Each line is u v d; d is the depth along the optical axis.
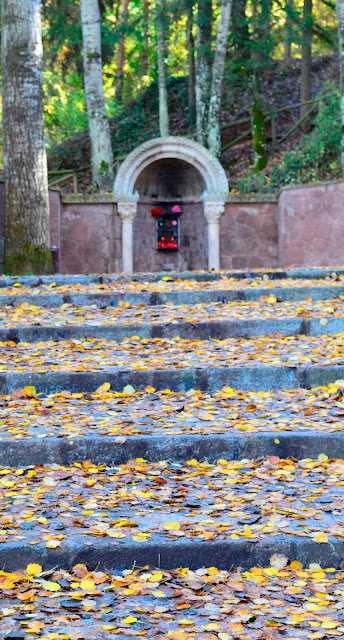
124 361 7.66
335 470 5.38
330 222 15.91
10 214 14.77
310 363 7.44
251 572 4.14
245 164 23.67
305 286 10.45
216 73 21.11
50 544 4.14
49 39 25.78
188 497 4.93
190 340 8.56
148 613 3.66
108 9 30.77
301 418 6.26
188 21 22.34
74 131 29.53
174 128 27.00
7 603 3.71
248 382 7.22
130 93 32.53
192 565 4.20
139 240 18.94
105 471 5.45
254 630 3.51
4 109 14.88
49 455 5.60
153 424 6.10
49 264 14.91
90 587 3.88
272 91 27.28
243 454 5.70
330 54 29.23
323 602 3.78
